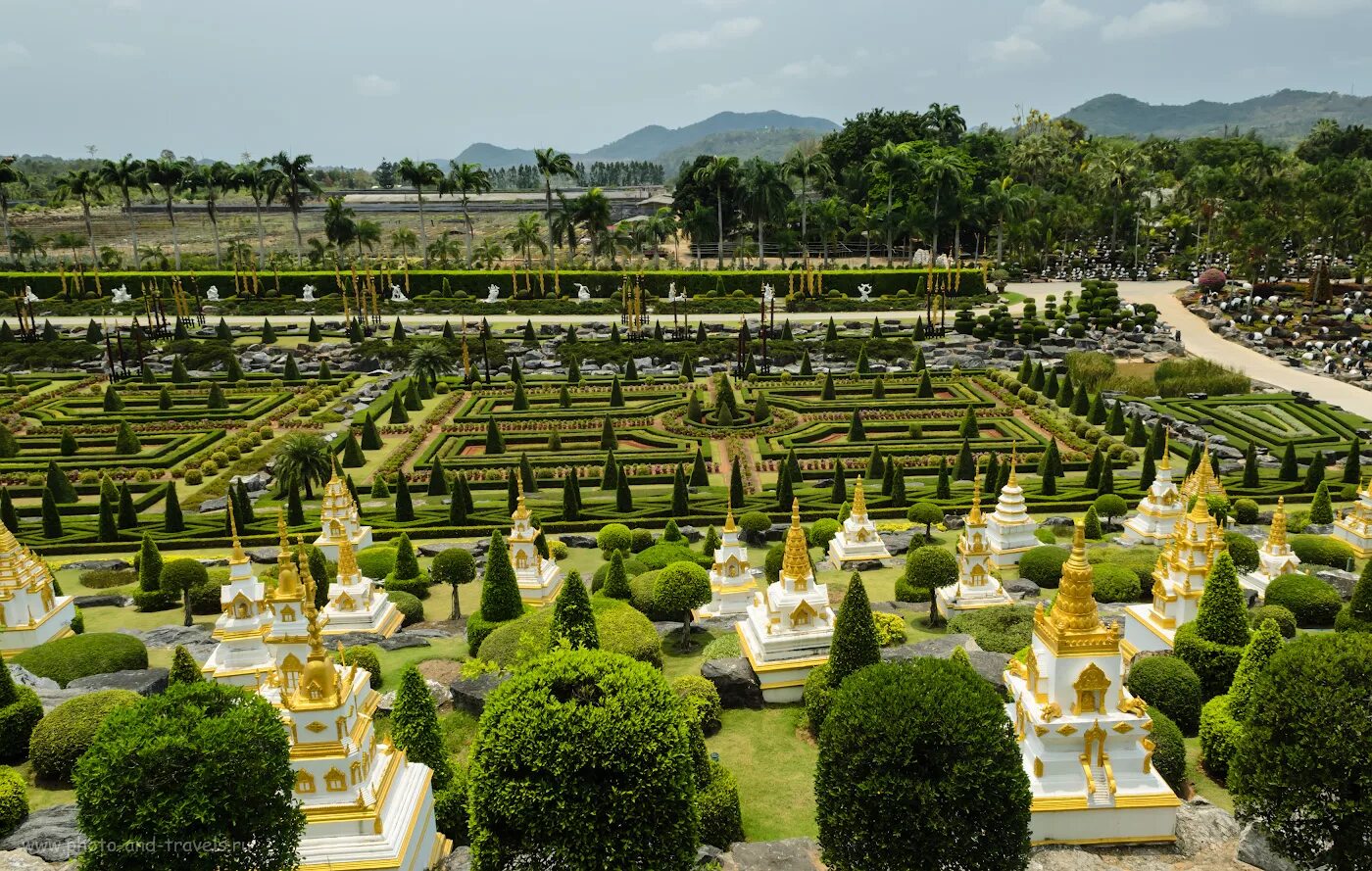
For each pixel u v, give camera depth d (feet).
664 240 589.32
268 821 62.75
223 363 339.98
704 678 107.34
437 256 546.26
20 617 128.47
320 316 412.57
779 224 493.77
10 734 93.71
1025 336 342.85
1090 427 244.42
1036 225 482.69
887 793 66.33
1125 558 148.77
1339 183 442.91
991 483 207.41
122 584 165.27
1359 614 110.73
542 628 114.32
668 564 140.46
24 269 473.67
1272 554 136.56
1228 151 654.12
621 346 344.08
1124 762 77.92
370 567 161.27
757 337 355.56
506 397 290.35
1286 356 321.93
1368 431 238.68
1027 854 68.90
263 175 464.65
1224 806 83.30
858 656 97.40
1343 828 66.85
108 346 312.91
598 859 66.28
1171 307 397.60
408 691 84.07
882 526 188.75
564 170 482.28
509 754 66.74
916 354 326.24
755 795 90.17
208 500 208.95
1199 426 249.55
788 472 198.80
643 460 230.48
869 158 563.89
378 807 71.31
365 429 248.32
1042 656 78.89
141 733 61.16
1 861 74.95
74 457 238.07
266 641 74.43
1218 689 99.81
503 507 200.23
